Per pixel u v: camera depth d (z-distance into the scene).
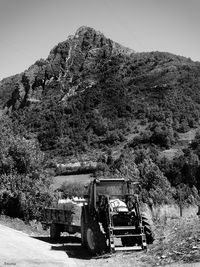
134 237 12.31
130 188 13.23
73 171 118.75
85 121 173.75
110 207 12.24
